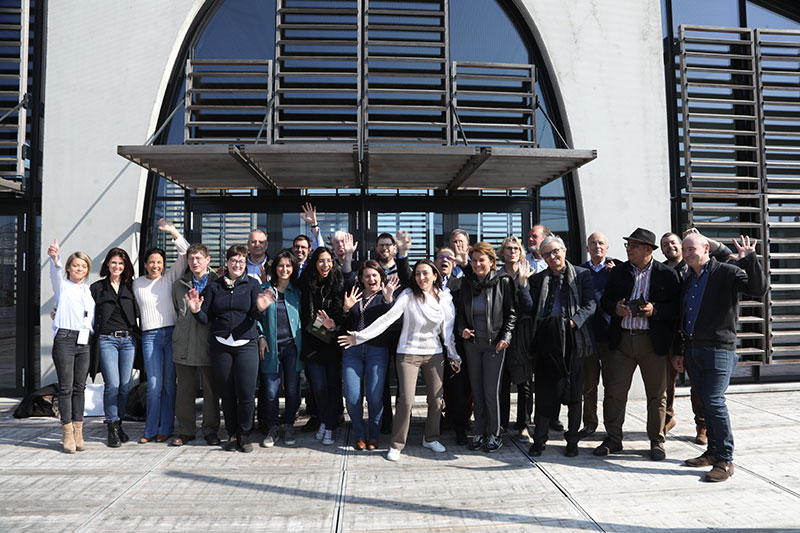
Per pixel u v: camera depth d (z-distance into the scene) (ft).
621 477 12.30
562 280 13.64
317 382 14.83
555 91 21.17
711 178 21.07
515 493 11.39
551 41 20.83
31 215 19.89
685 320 12.87
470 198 21.38
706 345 12.38
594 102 20.90
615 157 20.94
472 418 17.33
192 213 20.75
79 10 19.79
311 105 20.29
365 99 20.17
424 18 21.12
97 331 14.67
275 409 14.90
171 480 12.15
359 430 14.51
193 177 19.06
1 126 19.61
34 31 20.27
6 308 19.81
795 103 21.95
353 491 11.51
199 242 20.77
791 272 21.54
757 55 21.57
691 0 22.59
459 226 21.33
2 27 19.65
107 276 15.06
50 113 19.57
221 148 15.93
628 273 13.80
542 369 13.67
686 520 10.06
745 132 21.39
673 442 14.92
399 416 13.65
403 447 14.03
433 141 20.61
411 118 20.81
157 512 10.45
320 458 13.71
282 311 15.02
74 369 14.44
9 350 19.71
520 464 13.21
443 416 17.11
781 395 20.59
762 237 21.29
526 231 21.52
